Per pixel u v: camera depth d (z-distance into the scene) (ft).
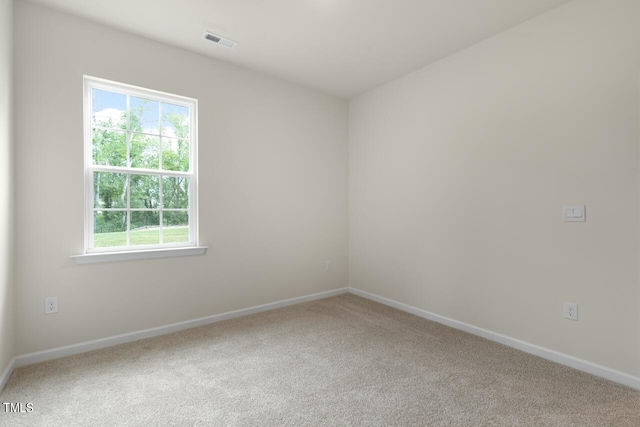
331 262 12.55
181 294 9.02
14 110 6.71
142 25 7.82
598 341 6.47
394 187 11.07
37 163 7.01
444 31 8.02
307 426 4.97
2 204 5.99
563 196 6.95
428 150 9.90
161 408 5.41
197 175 9.27
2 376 5.99
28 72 6.89
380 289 11.68
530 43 7.47
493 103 8.21
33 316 6.98
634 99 6.02
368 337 8.47
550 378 6.35
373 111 11.90
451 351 7.61
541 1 6.81
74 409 5.36
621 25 6.15
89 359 7.17
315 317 10.07
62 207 7.32
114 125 8.20
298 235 11.56
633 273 6.05
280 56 9.38
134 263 8.27
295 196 11.45
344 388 6.02
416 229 10.30
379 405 5.49
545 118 7.22
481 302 8.52
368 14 7.34
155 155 8.80
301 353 7.51
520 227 7.68
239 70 10.02
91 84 7.82
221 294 9.77
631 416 5.17
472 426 4.95
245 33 8.16
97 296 7.76
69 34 7.36
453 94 9.18
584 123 6.63
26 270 6.91
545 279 7.25
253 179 10.38
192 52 9.11
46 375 6.45
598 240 6.46
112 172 8.14
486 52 8.38
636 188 6.00
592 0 6.50
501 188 8.05
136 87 8.30
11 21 6.54
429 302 9.91
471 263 8.75
